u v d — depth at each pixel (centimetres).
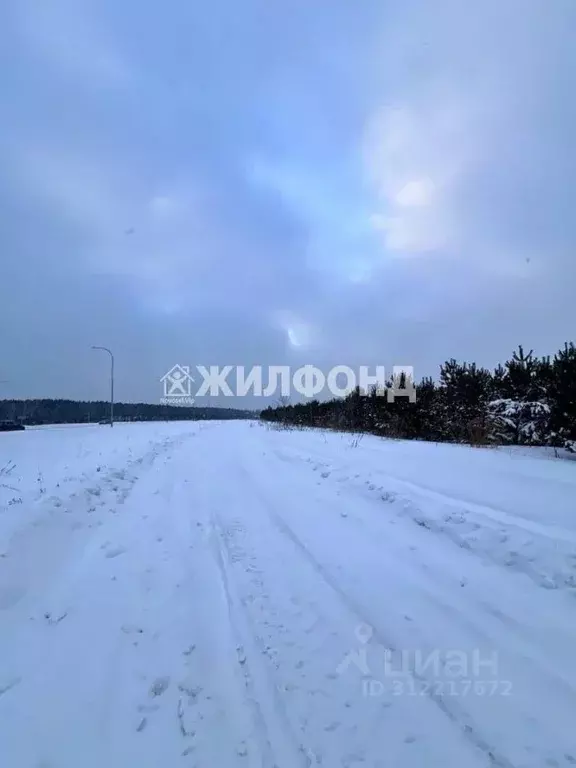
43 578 520
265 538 655
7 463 1359
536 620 411
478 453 1206
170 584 509
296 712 309
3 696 328
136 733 294
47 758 275
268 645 388
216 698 325
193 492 965
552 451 1367
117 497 895
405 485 827
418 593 472
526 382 1767
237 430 3281
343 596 471
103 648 387
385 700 318
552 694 319
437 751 275
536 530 557
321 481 1002
